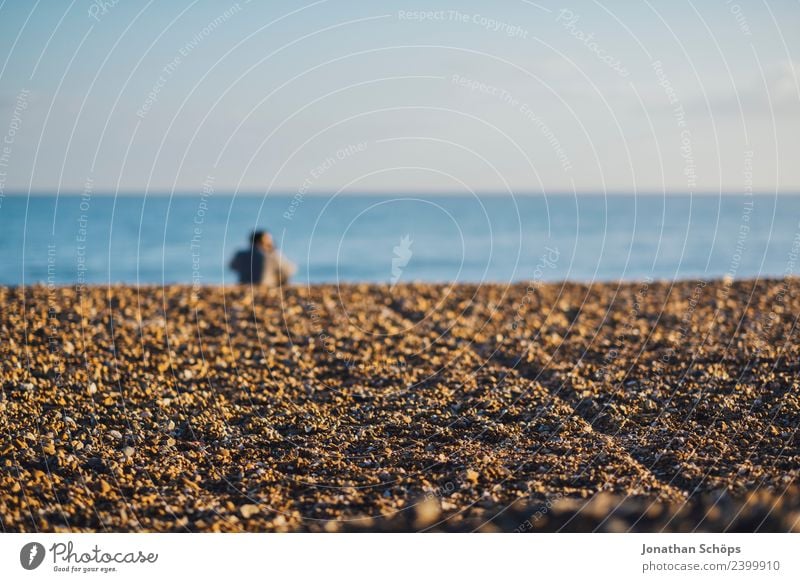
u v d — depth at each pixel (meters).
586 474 4.75
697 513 4.19
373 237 48.97
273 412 6.12
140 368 7.00
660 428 5.47
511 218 63.69
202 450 5.32
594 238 47.31
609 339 8.02
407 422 5.88
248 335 8.21
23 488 4.56
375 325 8.73
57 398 6.12
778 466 4.65
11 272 27.08
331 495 4.61
